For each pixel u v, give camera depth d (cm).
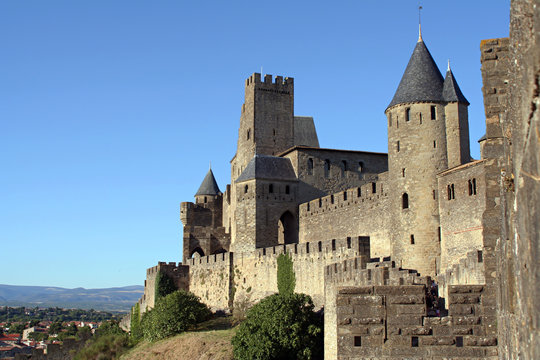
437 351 1977
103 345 10125
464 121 7412
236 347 6444
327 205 9500
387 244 8000
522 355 1021
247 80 12475
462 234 6475
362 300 2034
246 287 9988
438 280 5159
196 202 14850
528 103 881
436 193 7238
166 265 11512
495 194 1839
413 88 7481
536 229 868
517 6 952
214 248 12381
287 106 12338
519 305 1042
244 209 10494
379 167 11156
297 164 10744
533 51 847
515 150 1026
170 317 9006
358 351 2011
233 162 13175
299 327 6134
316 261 7981
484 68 1742
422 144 7338
